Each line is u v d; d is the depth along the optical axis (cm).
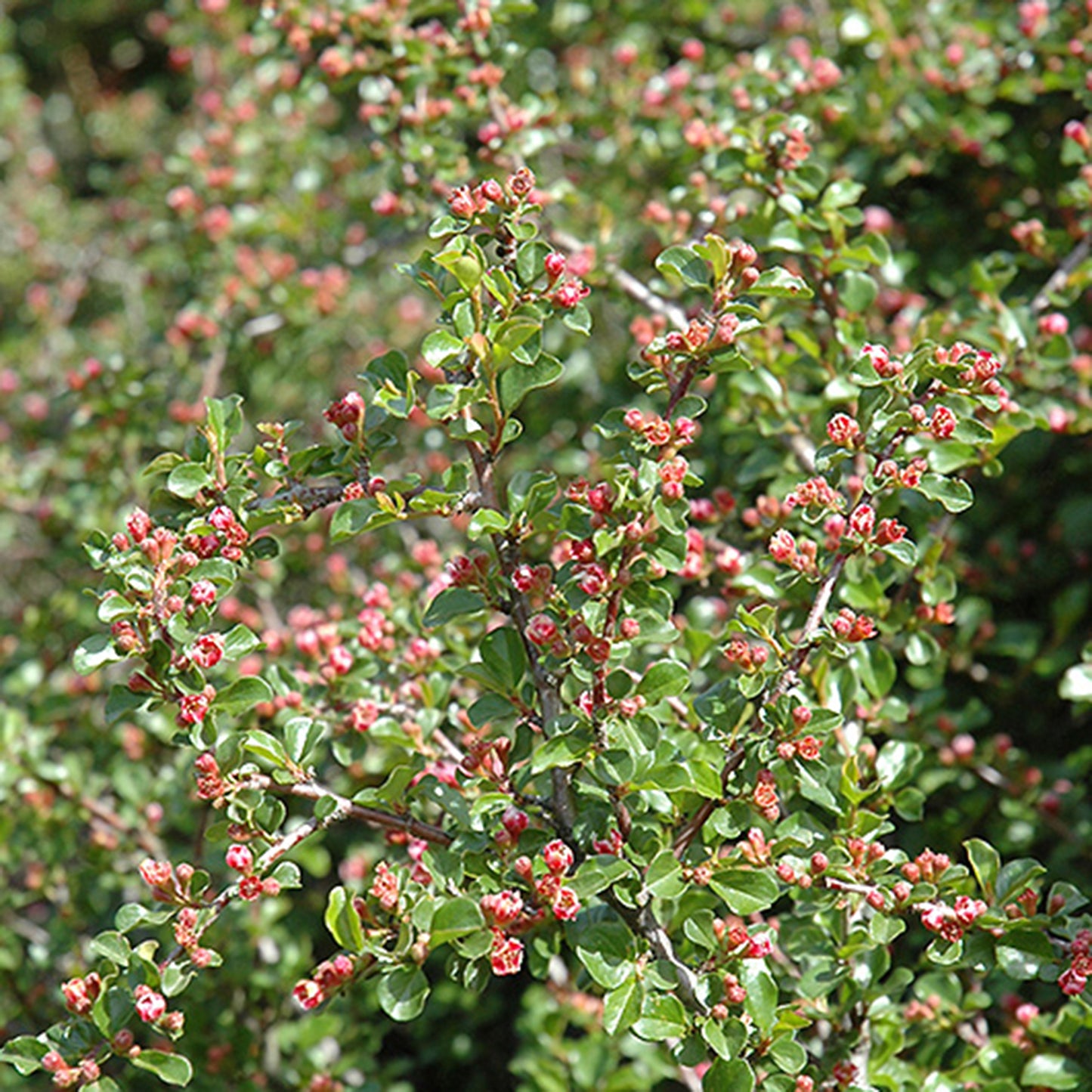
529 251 74
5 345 137
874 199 104
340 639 84
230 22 134
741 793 73
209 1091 87
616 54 107
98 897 94
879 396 75
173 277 128
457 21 93
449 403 73
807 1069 75
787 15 111
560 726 72
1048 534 98
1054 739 95
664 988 72
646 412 98
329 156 133
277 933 92
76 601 101
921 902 73
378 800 74
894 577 83
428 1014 95
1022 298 88
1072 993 73
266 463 74
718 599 90
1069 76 93
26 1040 72
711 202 88
